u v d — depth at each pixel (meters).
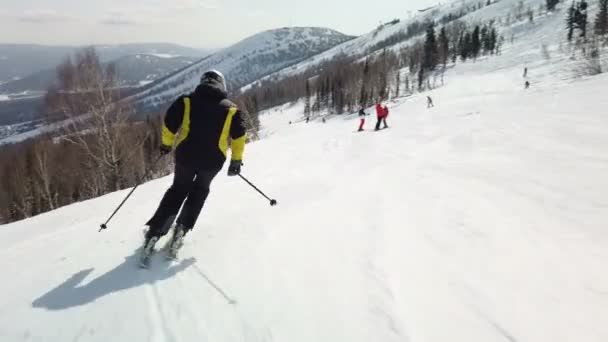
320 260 3.04
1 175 32.28
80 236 4.19
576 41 78.94
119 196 8.99
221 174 8.54
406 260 2.99
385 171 6.83
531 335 2.06
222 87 3.40
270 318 2.31
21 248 4.14
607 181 4.93
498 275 2.73
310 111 92.12
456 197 4.71
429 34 105.50
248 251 3.28
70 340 2.21
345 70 98.69
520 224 3.71
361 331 2.15
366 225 3.82
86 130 20.73
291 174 7.48
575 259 2.93
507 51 101.50
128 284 2.80
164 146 3.31
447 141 9.52
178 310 2.44
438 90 55.00
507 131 9.35
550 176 5.40
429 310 2.32
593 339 2.01
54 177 29.00
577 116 9.71
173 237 3.23
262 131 61.78
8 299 2.68
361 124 21.78
